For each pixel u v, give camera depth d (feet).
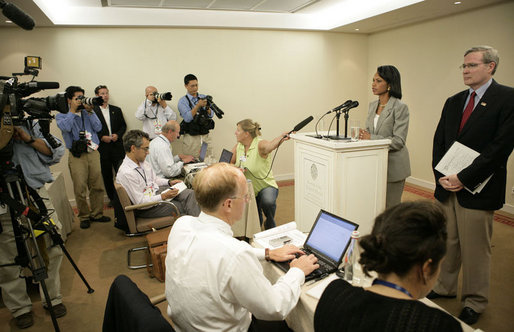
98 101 8.63
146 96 14.39
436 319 2.26
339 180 6.95
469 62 6.13
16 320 7.32
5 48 13.26
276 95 17.58
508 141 5.68
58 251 7.32
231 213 4.06
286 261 4.88
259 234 5.89
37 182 6.89
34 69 6.39
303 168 8.21
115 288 3.99
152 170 10.69
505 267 8.85
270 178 10.33
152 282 8.82
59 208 10.73
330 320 2.66
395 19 14.94
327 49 18.15
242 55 16.58
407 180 17.16
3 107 5.59
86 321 7.35
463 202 6.40
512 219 11.97
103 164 14.16
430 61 15.26
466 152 6.26
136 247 10.86
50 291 7.32
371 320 2.41
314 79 18.19
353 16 15.42
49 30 13.64
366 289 2.75
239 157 10.43
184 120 14.62
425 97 15.74
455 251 7.06
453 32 14.05
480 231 6.38
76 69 14.28
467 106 6.46
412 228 2.48
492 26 12.55
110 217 13.48
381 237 2.57
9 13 5.89
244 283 3.53
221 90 16.57
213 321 3.71
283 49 17.26
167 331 3.29
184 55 15.65
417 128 16.35
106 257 10.25
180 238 3.95
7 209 6.29
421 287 2.64
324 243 5.00
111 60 14.65
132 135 9.14
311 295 4.13
